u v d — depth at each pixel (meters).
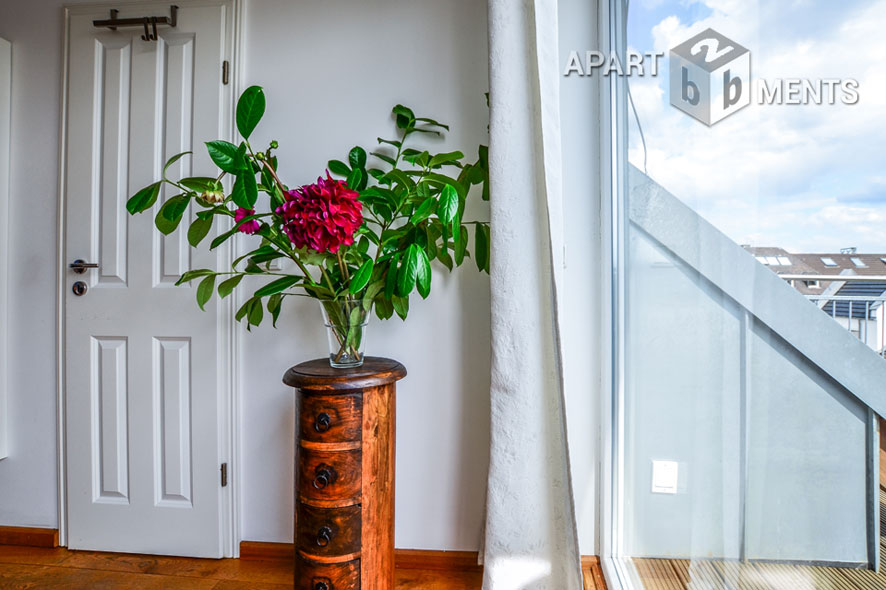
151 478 1.70
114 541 1.72
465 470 1.63
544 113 1.22
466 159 1.63
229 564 1.66
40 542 1.75
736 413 0.79
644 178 1.25
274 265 1.67
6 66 1.74
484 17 1.62
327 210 1.10
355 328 1.30
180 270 1.69
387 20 1.65
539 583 1.32
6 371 1.78
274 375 1.69
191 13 1.68
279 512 1.69
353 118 1.66
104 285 1.72
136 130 1.70
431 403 1.65
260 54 1.69
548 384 1.31
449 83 1.63
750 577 0.75
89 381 1.72
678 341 1.04
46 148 1.76
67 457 1.73
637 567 1.32
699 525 0.94
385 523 1.30
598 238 1.57
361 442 1.24
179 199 1.19
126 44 1.71
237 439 1.69
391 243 1.33
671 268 1.08
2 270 1.76
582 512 1.58
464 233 1.41
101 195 1.73
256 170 1.23
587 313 1.58
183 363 1.70
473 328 1.63
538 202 1.28
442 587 1.53
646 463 1.25
